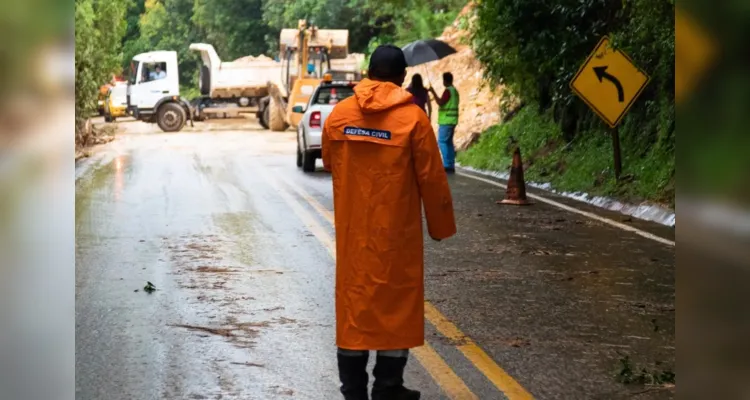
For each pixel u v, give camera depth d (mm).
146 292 9039
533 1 19406
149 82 40000
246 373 6605
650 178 15305
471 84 34188
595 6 18797
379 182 5414
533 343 7352
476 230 12953
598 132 19281
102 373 6570
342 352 5582
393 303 5438
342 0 53094
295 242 11883
